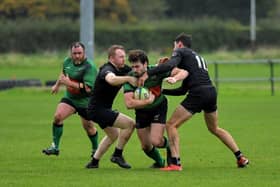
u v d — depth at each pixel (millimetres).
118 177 31375
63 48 164125
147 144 33812
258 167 34406
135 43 165625
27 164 36031
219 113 62406
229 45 170625
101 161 36969
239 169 33812
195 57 33094
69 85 37094
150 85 32750
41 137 47719
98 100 33094
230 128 51500
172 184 29500
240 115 60625
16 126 54281
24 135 48875
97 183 29875
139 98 32094
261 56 138625
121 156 34094
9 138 47219
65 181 30484
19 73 119438
